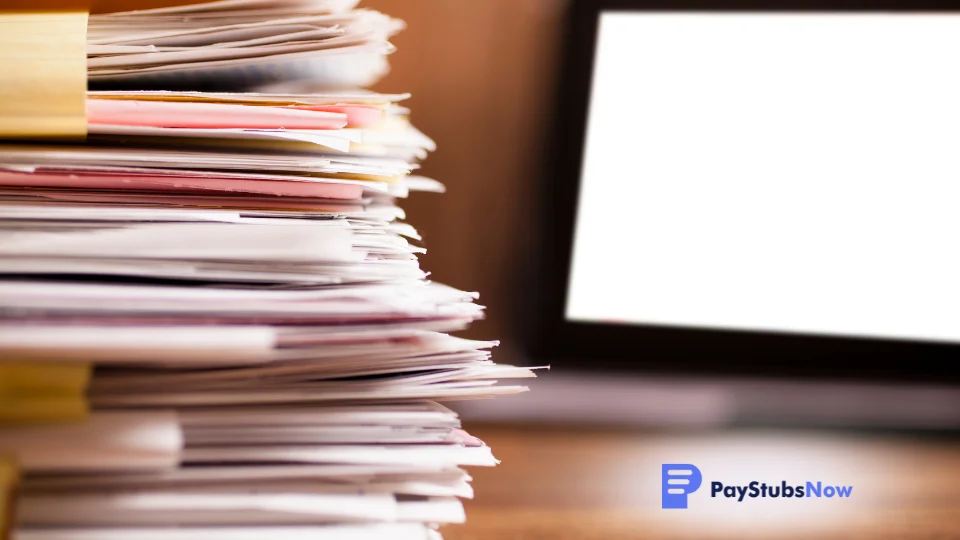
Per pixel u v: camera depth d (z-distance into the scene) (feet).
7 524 0.82
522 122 2.31
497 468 1.95
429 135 2.28
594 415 2.22
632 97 2.12
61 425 0.86
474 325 2.35
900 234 2.18
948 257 2.19
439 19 2.25
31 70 0.94
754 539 1.63
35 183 0.94
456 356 1.01
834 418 2.29
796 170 2.15
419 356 0.99
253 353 0.85
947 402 2.36
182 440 0.90
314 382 0.97
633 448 2.12
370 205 1.14
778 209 2.17
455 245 2.34
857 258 2.19
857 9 2.07
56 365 0.86
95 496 0.87
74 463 0.84
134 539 0.86
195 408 0.93
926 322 2.22
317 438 0.96
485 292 2.36
